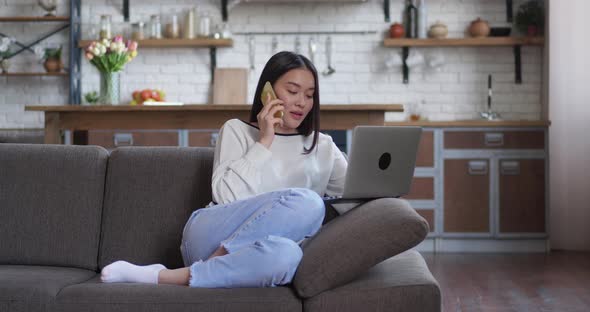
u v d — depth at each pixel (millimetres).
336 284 2057
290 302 2035
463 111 6336
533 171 5680
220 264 2129
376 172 2363
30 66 6445
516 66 6254
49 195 2646
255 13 6379
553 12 5926
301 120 2566
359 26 6359
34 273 2350
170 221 2602
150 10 6422
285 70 2535
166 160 2680
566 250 5828
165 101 6414
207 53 6410
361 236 2082
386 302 2004
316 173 2613
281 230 2221
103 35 6164
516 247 5723
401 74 6352
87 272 2529
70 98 6270
